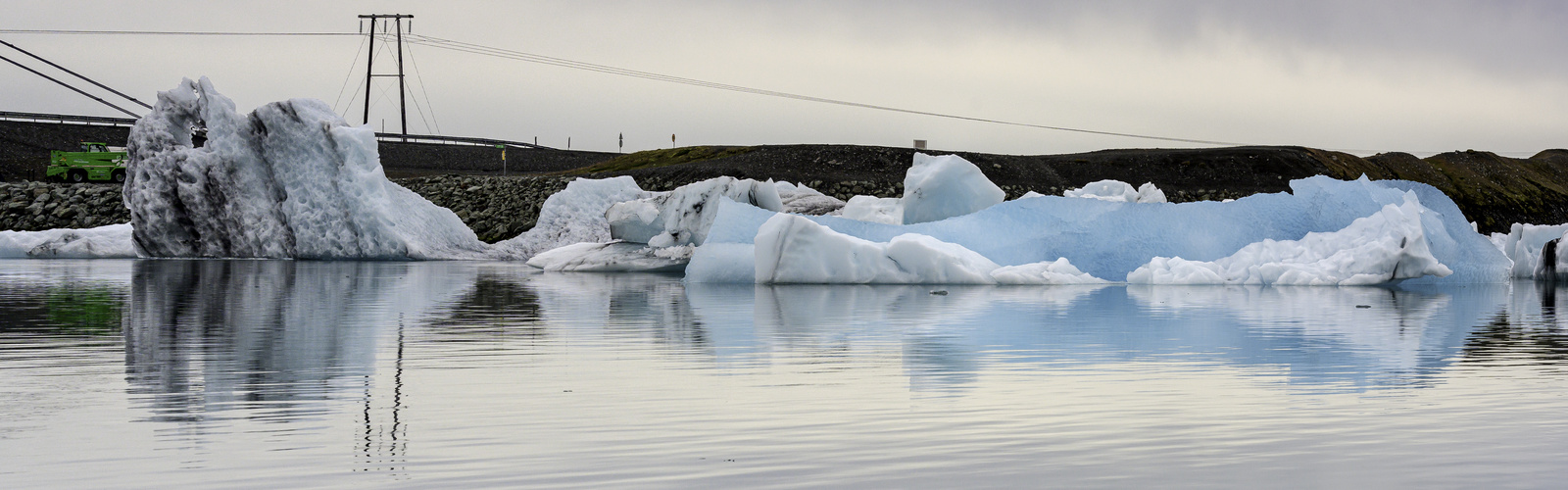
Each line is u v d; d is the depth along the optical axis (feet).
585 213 119.96
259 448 18.54
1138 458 18.19
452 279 73.46
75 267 91.20
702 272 68.44
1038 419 21.26
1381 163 334.85
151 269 87.97
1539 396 24.09
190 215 111.04
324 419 21.06
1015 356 30.89
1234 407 22.63
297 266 94.84
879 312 46.06
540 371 27.66
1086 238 71.87
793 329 38.45
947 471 17.28
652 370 27.84
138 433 19.63
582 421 20.99
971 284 66.33
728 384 25.52
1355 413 22.03
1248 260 70.33
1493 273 73.41
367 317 43.86
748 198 82.84
